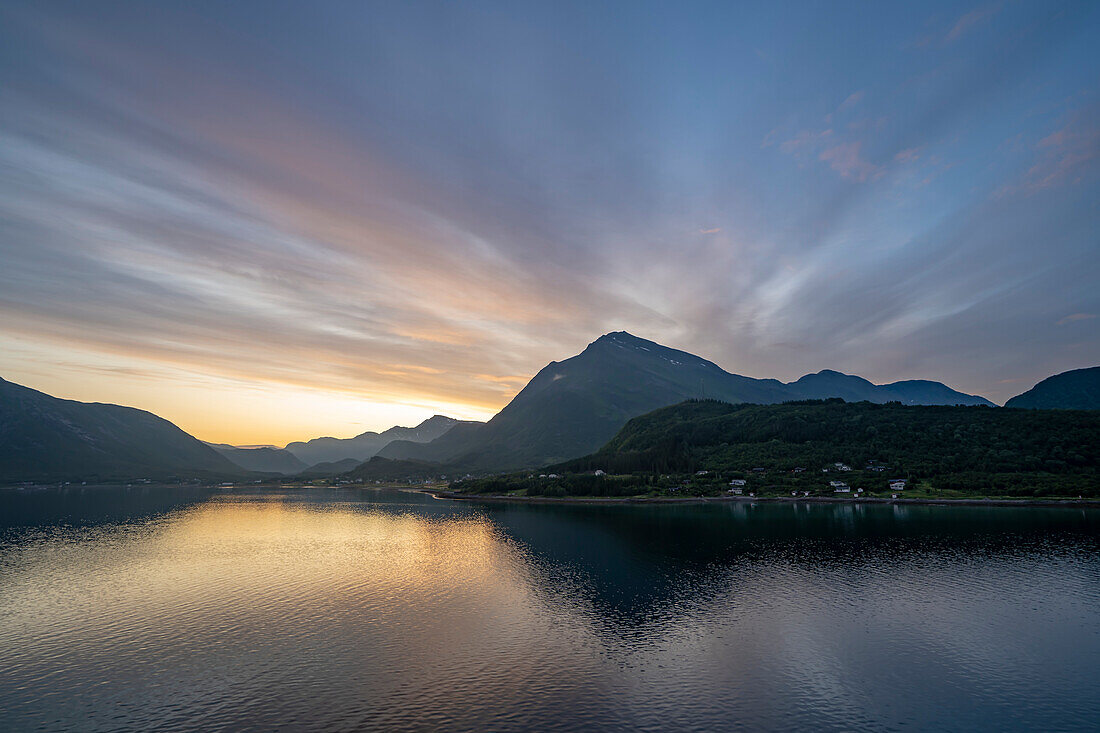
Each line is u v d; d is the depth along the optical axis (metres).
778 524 179.62
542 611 85.50
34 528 190.12
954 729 50.12
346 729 50.12
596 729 49.84
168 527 194.38
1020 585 99.19
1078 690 58.00
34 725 51.38
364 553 137.88
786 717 52.16
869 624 78.62
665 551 136.25
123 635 74.75
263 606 88.38
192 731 50.09
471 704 54.75
